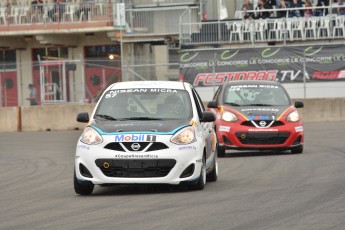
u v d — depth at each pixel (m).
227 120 69.00
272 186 46.00
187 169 43.31
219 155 69.81
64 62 121.62
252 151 75.00
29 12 136.00
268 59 119.00
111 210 37.69
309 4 127.44
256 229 31.23
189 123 44.91
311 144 80.25
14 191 48.59
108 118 46.38
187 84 49.69
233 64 119.69
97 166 43.00
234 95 72.06
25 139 104.12
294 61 118.62
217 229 31.48
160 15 134.88
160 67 135.38
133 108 46.78
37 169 64.50
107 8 133.12
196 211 36.47
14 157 78.31
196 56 120.25
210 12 137.12
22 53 144.50
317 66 118.50
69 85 124.38
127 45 137.88
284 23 125.19
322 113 116.06
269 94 72.06
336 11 126.88
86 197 43.47
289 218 33.75
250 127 68.25
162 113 46.38
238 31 126.19
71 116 120.25
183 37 128.50
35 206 40.50
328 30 124.00
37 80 142.50
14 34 136.38
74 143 94.25
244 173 54.53
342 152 69.25
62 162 70.25
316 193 41.94
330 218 33.41
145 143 42.91
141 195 43.34
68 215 36.56
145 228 32.06
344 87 118.06
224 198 41.00
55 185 51.16
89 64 120.12
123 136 43.16
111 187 48.00
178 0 135.12
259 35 125.88
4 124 122.31
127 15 134.88
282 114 69.00
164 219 34.28
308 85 118.62
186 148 43.19
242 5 138.12
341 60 118.19
